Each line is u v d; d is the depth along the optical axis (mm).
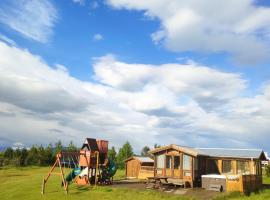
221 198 30391
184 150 38406
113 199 30906
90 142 42625
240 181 33219
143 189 35781
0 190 39906
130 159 51812
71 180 41531
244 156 40312
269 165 58219
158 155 40875
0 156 88625
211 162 42219
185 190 35125
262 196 32125
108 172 43688
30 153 88062
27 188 39250
